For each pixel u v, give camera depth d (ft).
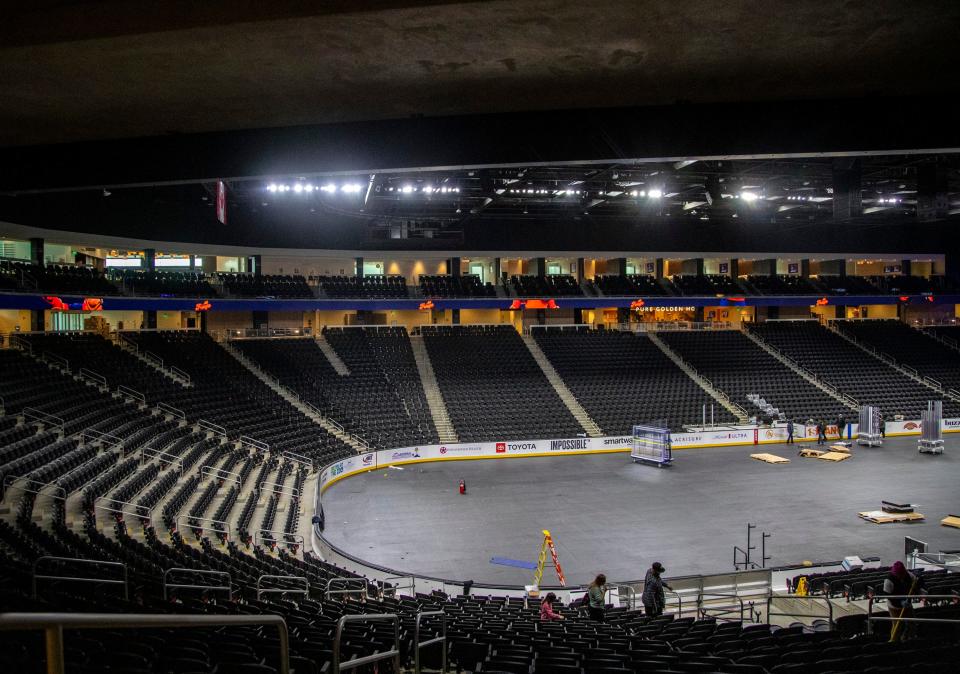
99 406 90.68
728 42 26.08
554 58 27.40
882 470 110.93
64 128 35.83
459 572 65.31
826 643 32.30
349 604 42.86
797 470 111.86
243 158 37.17
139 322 145.18
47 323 122.42
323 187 112.06
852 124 34.55
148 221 117.60
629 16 23.35
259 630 32.83
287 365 138.82
